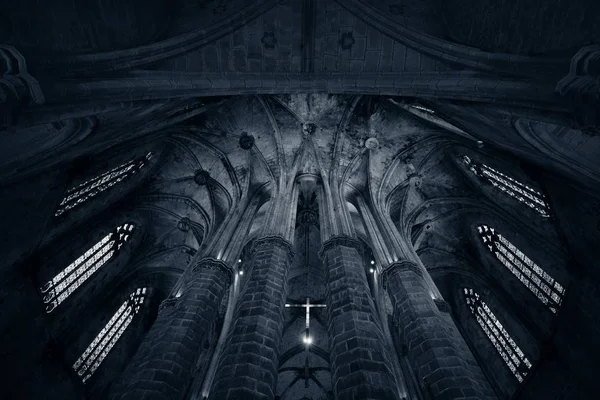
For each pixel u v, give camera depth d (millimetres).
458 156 17578
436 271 20766
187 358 9539
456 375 8414
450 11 11367
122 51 8828
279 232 13383
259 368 8273
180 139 18094
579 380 11391
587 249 12070
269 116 18062
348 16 11812
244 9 11750
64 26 6953
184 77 10234
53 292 13281
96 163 13945
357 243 12578
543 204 13539
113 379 15523
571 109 5559
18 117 5203
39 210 11789
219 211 19000
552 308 13867
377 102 17078
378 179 18328
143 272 19844
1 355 10430
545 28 6559
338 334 9141
